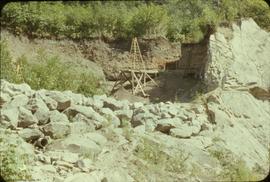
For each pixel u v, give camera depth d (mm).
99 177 7113
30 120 8758
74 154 7754
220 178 7570
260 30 11977
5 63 14250
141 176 7398
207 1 15016
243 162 7984
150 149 8062
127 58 19922
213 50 12242
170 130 9039
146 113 9711
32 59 17969
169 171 7660
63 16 20469
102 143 8391
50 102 9578
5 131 7832
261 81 11180
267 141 9352
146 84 15719
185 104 10719
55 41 20000
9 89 9820
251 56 11719
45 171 6934
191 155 8125
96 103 10117
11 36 18625
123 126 9211
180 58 16188
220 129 9414
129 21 20469
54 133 8492
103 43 20531
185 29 16797
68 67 16625
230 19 12758
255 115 10156
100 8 21516
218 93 10750
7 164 6629
